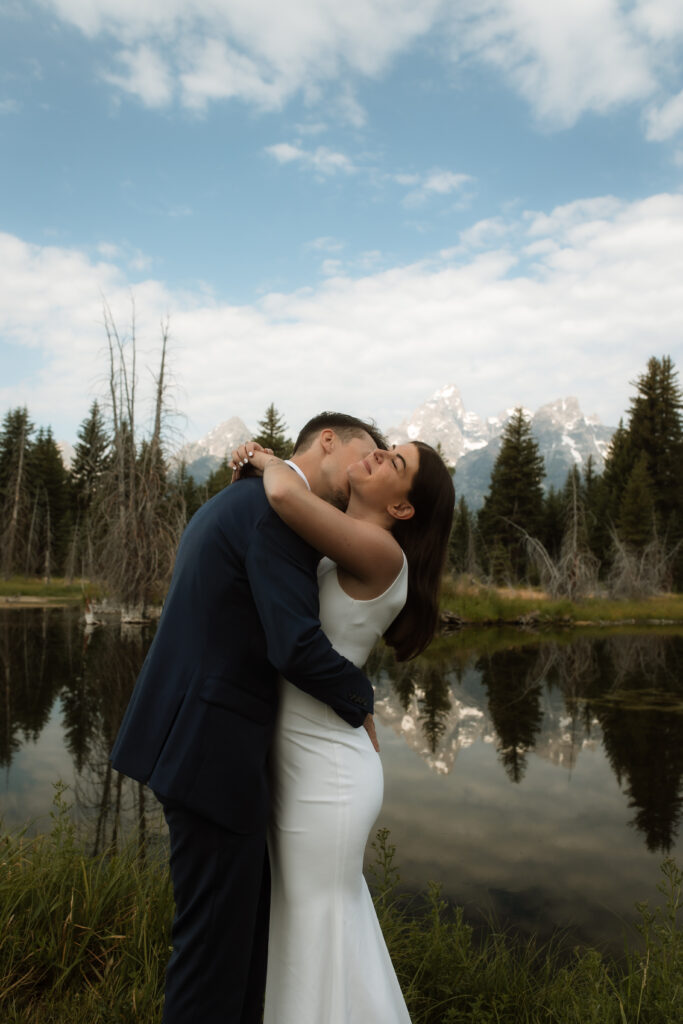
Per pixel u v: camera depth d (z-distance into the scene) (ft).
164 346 62.23
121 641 47.65
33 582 116.47
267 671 4.96
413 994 6.91
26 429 148.05
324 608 5.22
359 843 5.01
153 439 61.67
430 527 5.70
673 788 18.97
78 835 13.50
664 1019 6.20
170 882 8.41
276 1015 4.85
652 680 36.96
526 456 150.51
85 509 144.56
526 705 30.07
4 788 17.66
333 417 6.03
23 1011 6.34
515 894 12.17
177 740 4.69
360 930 4.95
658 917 11.40
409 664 42.93
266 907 5.40
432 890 8.33
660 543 118.52
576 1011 6.34
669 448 144.25
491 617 76.69
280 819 5.09
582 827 15.87
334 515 4.85
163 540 61.21
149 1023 6.15
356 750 5.16
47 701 28.63
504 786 18.94
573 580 87.66
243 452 5.51
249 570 4.74
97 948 7.52
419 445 5.65
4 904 7.59
